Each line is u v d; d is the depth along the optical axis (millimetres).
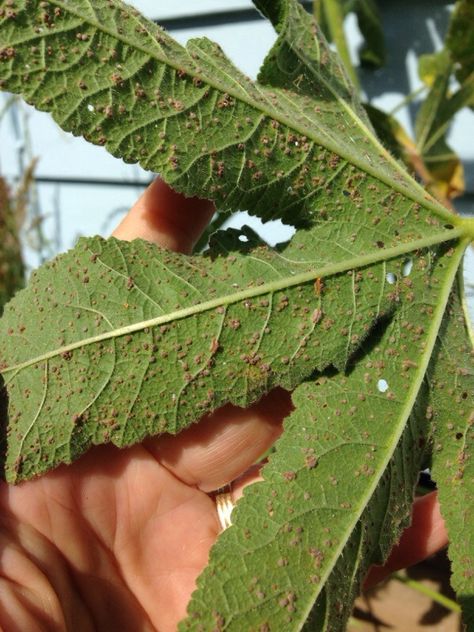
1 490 155
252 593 126
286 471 138
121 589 172
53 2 128
